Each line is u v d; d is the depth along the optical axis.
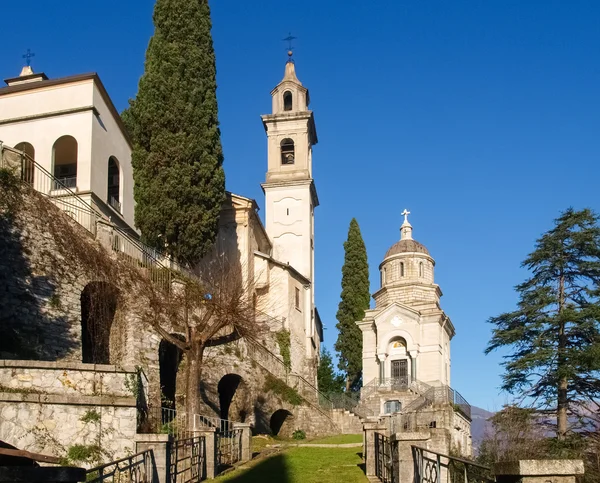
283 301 48.53
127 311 28.41
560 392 36.00
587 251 38.31
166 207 35.34
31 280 24.69
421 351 54.56
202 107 37.00
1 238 24.22
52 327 24.81
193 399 26.06
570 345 37.59
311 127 63.59
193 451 19.20
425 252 60.75
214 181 36.53
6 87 35.31
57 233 26.27
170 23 37.50
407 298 58.41
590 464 29.77
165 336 27.03
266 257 47.34
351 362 60.06
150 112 36.16
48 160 34.00
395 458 16.47
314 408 39.66
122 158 38.19
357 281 62.28
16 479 8.80
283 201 59.22
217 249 45.62
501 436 35.91
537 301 37.91
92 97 34.44
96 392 18.47
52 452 17.47
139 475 15.15
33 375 18.00
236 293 28.97
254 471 21.42
